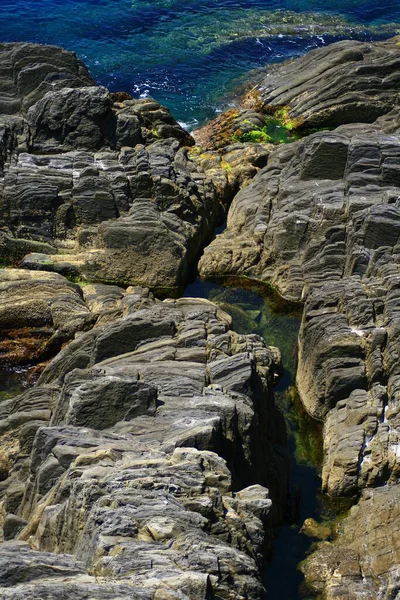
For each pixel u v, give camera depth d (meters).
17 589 20.38
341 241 46.53
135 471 26.39
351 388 38.00
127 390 31.48
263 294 47.50
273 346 43.66
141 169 49.78
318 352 38.84
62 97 52.19
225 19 77.38
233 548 24.72
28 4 78.00
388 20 79.50
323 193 48.31
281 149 54.16
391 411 36.25
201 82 67.88
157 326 36.81
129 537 23.72
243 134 60.16
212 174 54.84
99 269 47.97
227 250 48.78
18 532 29.02
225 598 22.98
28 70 54.81
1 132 50.81
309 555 31.70
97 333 38.31
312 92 63.19
